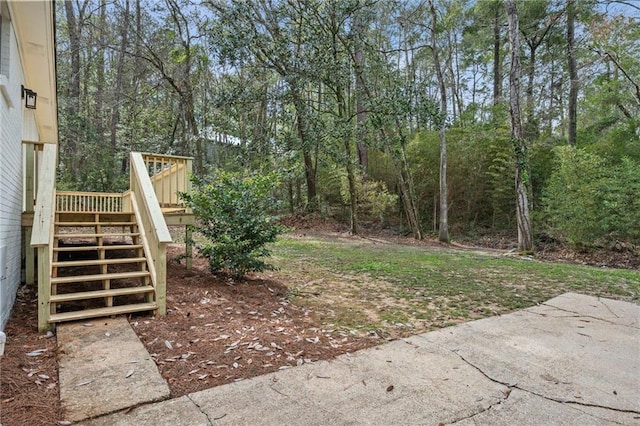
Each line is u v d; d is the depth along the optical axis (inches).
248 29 412.8
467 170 552.1
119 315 143.7
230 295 178.9
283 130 498.9
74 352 112.0
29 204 185.9
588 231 355.3
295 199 687.7
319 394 92.7
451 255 359.9
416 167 573.0
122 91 659.4
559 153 379.6
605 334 140.4
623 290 213.8
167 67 653.9
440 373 105.9
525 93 557.0
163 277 147.4
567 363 114.4
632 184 334.3
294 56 427.2
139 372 100.9
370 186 546.3
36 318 143.3
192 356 112.3
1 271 126.0
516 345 128.5
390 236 536.4
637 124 464.8
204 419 80.8
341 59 454.0
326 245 416.8
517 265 300.7
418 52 730.8
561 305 180.1
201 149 670.5
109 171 591.2
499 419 83.0
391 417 83.0
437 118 427.2
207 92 692.7
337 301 183.9
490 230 542.0
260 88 474.9
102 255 177.3
